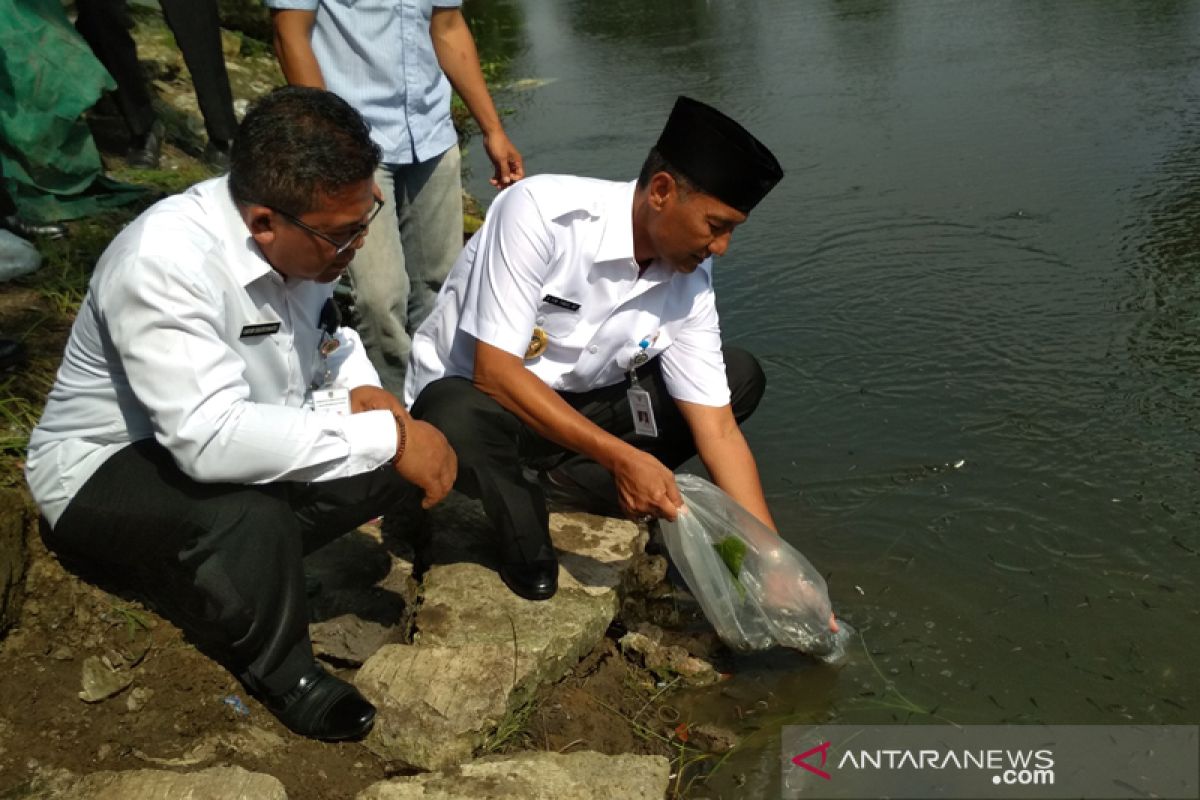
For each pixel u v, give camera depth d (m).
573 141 7.54
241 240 2.60
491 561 3.35
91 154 4.93
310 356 2.94
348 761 2.72
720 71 8.91
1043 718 2.88
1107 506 3.61
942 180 6.20
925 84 7.93
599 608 3.19
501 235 3.09
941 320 4.80
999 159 6.39
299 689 2.73
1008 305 4.86
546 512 3.28
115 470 2.69
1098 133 6.59
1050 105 7.17
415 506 3.56
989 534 3.54
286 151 2.41
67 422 2.73
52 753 2.60
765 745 2.89
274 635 2.68
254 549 2.62
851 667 3.11
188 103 6.75
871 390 4.37
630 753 2.86
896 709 2.96
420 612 3.14
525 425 3.40
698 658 3.19
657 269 3.17
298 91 2.46
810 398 4.36
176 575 2.69
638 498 2.95
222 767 2.56
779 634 3.06
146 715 2.72
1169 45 8.08
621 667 3.18
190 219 2.59
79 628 2.88
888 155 6.66
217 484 2.63
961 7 10.05
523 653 2.96
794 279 5.30
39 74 4.70
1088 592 3.28
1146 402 4.10
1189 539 3.44
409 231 4.11
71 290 4.25
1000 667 3.05
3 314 4.09
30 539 2.98
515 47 10.62
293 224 2.49
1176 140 6.35
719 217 2.88
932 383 4.37
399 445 2.74
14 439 3.33
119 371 2.67
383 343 3.82
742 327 4.93
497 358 3.04
